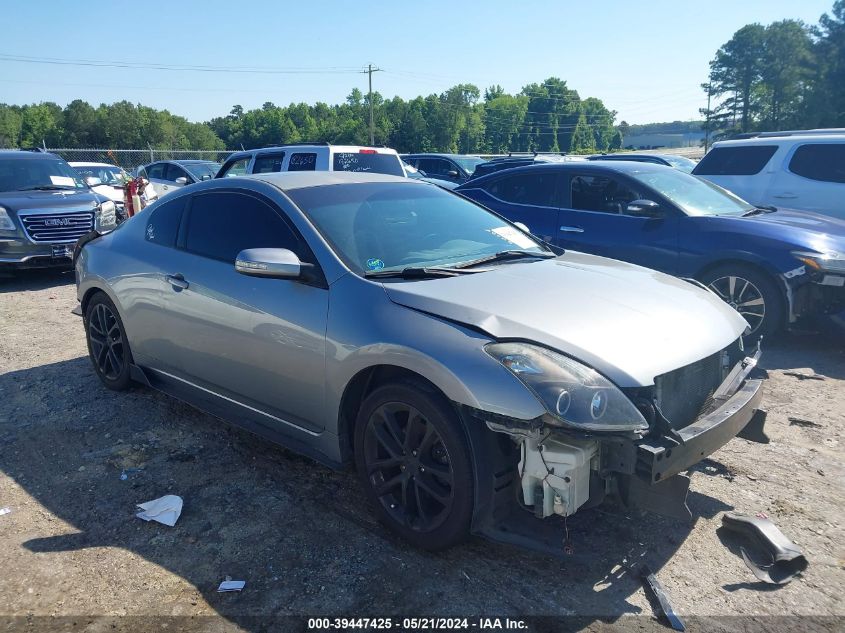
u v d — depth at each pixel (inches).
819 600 105.2
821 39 2469.2
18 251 359.6
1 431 171.6
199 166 648.4
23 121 4104.3
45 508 134.5
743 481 142.3
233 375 148.6
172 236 170.4
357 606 104.8
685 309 126.3
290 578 111.7
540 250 161.3
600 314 116.1
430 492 113.4
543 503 104.0
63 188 414.6
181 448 161.0
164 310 164.7
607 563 114.8
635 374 103.1
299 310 130.7
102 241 196.4
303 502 136.0
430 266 137.0
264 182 155.2
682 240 244.8
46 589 109.3
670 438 101.7
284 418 140.8
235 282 145.5
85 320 201.5
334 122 4906.5
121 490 141.4
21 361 228.7
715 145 363.6
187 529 126.4
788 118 2615.7
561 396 97.9
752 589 107.8
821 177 322.3
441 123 4714.6
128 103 4237.2
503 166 685.3
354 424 129.5
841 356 229.9
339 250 134.5
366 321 119.6
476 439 106.0
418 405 112.0
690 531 123.8
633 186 262.1
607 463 102.5
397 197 161.0
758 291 230.8
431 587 109.0
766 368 217.9
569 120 5565.9
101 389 200.5
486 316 111.6
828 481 142.0
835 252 220.2
